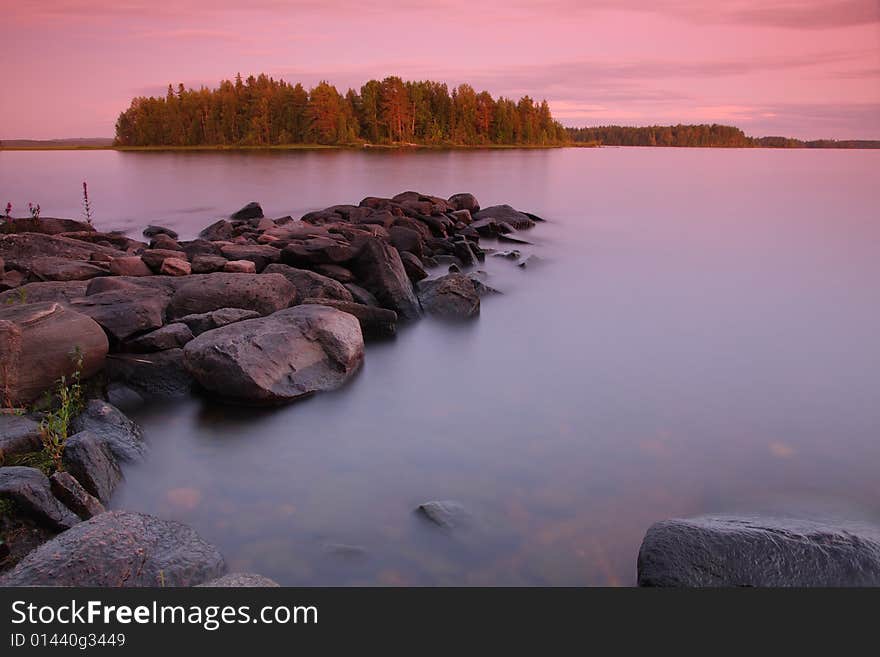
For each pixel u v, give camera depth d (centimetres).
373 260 1370
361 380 1005
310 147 15312
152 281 1188
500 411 895
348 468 726
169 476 702
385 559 563
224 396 888
